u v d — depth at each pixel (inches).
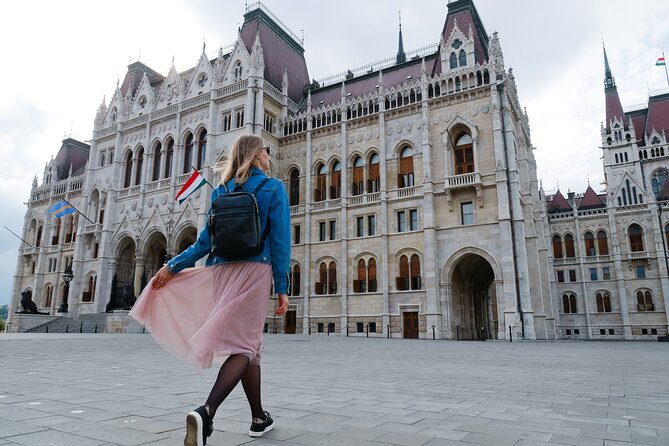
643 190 2746.1
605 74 3563.0
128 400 248.5
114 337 1110.4
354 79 2154.3
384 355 660.7
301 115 1999.3
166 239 1977.1
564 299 2763.3
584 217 2775.6
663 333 2442.2
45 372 381.7
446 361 562.6
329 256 1776.6
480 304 1824.6
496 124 1526.8
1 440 158.1
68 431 173.6
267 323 1755.7
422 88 1685.5
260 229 161.5
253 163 179.9
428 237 1552.7
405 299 1576.0
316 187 1913.1
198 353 141.9
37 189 3046.3
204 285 171.0
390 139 1752.0
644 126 3388.3
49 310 2642.7
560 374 423.8
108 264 2164.1
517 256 1437.0
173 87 2210.9
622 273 2598.4
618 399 277.6
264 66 2101.4
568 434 183.0
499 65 1616.6
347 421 201.3
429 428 189.9
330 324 1712.6
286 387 314.0
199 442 125.9
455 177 1563.7
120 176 2285.9
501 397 280.4
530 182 2014.0
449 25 1850.4
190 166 2054.6
